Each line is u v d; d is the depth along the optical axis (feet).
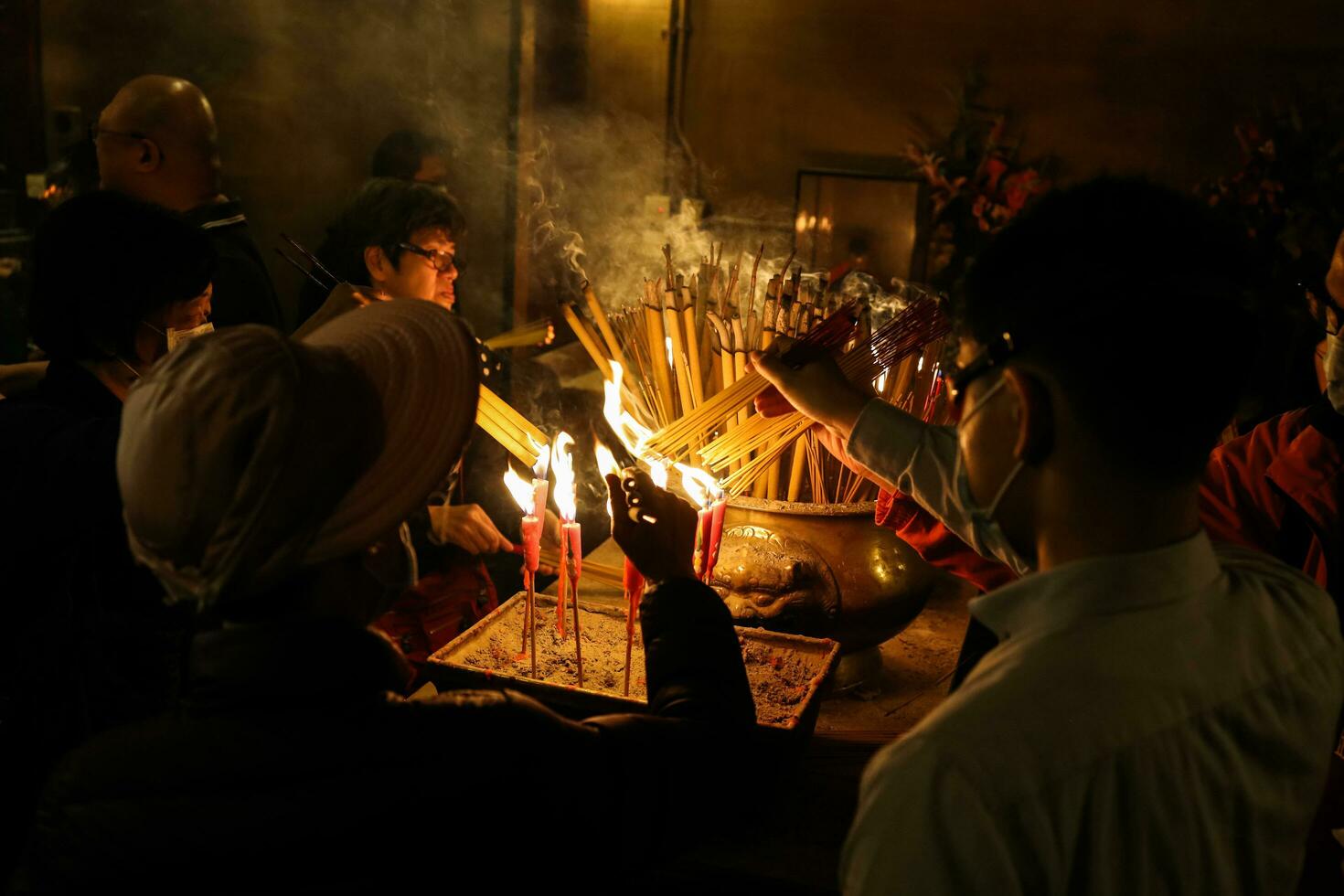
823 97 13.78
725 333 4.90
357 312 2.98
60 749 4.32
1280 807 2.32
